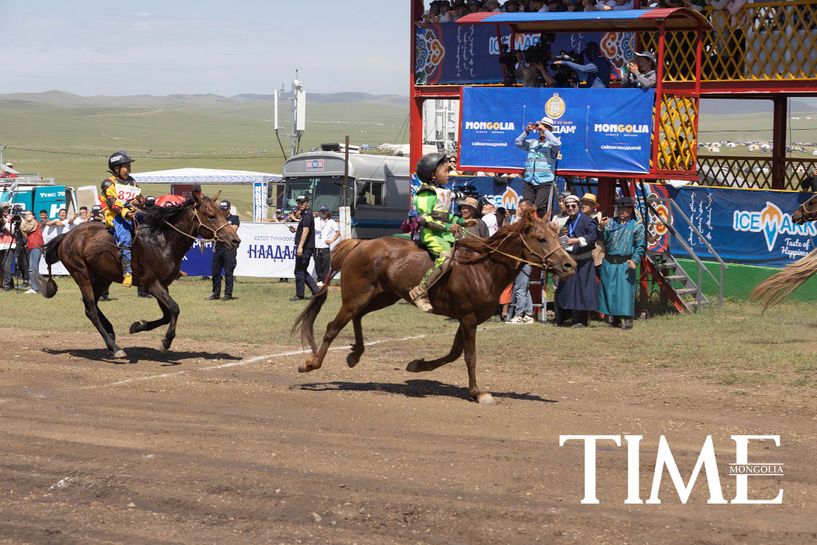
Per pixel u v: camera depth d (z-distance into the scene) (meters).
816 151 83.12
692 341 14.80
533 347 14.46
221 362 13.42
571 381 11.94
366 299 10.94
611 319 16.73
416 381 12.02
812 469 8.07
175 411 10.38
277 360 13.59
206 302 20.98
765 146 105.12
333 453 8.65
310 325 11.43
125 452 8.80
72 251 13.60
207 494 7.61
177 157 134.25
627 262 16.27
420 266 10.57
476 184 24.61
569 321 17.25
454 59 24.30
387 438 9.13
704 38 20.53
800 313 18.27
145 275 13.09
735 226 20.81
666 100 17.66
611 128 17.86
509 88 18.94
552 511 7.08
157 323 13.31
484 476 7.92
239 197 68.38
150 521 7.08
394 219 32.03
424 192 10.52
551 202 18.20
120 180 13.30
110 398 11.04
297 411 10.31
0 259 25.19
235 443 9.03
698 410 10.22
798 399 10.64
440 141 34.25
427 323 17.56
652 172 17.50
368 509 7.21
